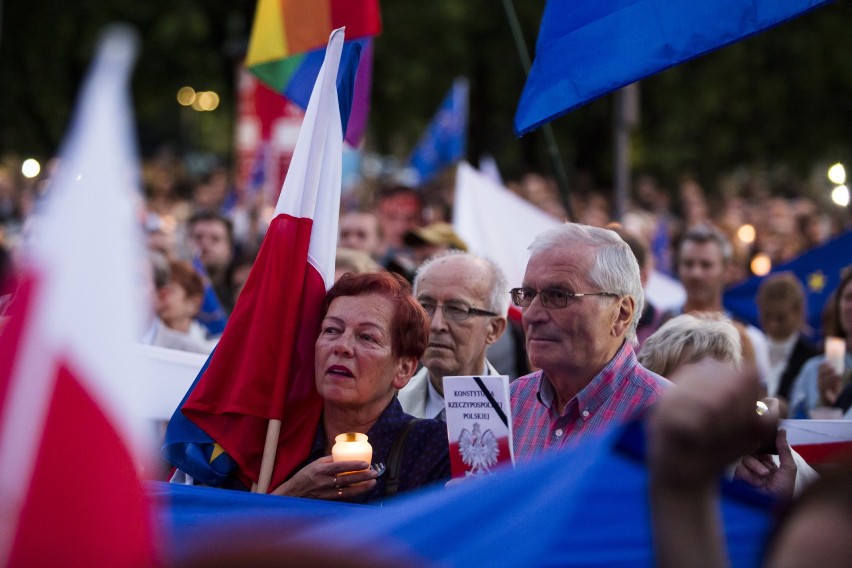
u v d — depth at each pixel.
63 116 38.22
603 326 5.78
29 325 2.62
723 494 3.56
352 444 5.48
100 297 2.62
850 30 38.53
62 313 2.61
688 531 2.24
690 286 11.76
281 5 8.18
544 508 2.97
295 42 8.16
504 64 38.34
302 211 6.34
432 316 7.43
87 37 37.84
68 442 2.61
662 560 2.24
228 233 15.12
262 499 5.27
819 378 9.38
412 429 5.87
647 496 2.32
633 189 39.84
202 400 6.12
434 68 38.09
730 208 28.83
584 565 3.30
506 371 9.01
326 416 6.06
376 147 41.44
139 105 40.47
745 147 40.28
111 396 2.63
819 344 12.52
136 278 2.69
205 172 46.69
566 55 6.86
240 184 23.75
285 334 6.14
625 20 6.74
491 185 12.23
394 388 5.99
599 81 6.74
